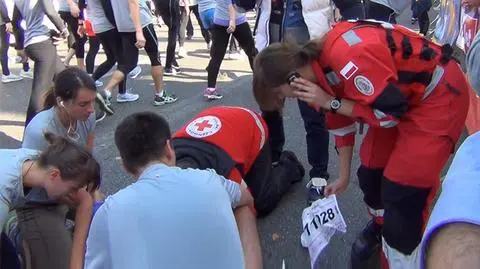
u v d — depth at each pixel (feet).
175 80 23.35
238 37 18.66
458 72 7.41
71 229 8.92
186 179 5.92
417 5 30.60
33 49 15.92
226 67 25.38
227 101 19.83
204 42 32.86
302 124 16.70
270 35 13.83
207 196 5.84
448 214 2.62
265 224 11.27
